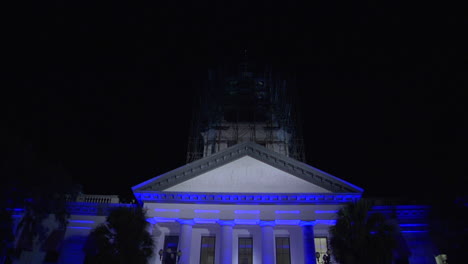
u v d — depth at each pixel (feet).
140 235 88.63
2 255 103.35
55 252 111.75
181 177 110.83
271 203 107.96
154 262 102.63
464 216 110.01
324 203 107.76
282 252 113.19
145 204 108.37
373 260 81.51
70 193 120.26
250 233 115.55
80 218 117.60
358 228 87.15
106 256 82.99
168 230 116.26
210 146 156.25
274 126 160.56
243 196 106.73
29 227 110.22
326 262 100.01
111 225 90.53
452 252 109.19
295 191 108.37
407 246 112.16
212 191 108.27
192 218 106.83
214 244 114.83
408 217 116.06
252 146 114.52
